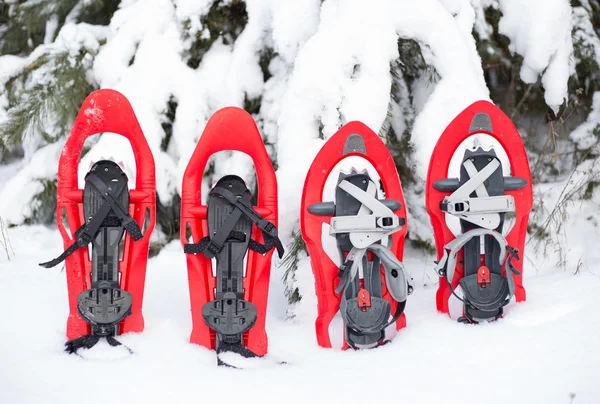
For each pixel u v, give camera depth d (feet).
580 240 11.45
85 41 11.84
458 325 8.30
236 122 8.23
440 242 8.87
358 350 7.86
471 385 6.57
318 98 9.28
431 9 9.71
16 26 14.40
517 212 8.91
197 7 11.07
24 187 12.35
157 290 10.03
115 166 8.24
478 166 8.69
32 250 11.85
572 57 11.68
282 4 10.42
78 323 8.03
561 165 12.88
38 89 11.76
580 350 7.13
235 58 10.94
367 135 8.50
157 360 7.38
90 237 7.88
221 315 7.71
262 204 8.28
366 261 8.16
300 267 9.55
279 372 7.12
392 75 10.27
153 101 10.94
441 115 9.53
